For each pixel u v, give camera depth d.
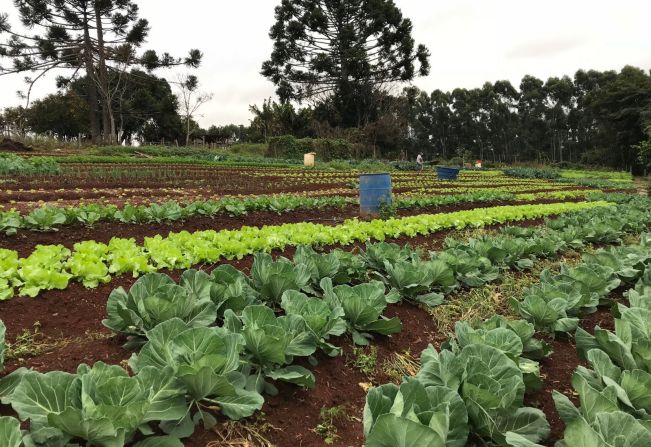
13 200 9.49
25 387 2.00
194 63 45.38
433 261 4.79
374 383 3.31
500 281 5.59
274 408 2.71
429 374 2.58
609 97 65.25
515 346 2.96
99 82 44.09
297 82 55.03
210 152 37.59
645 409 2.45
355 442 2.65
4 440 1.77
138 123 61.66
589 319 4.58
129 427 2.00
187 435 2.22
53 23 41.72
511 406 2.42
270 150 42.94
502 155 103.00
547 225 9.18
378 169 35.09
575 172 55.47
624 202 18.25
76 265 4.12
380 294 3.80
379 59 54.84
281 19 52.56
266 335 2.60
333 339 3.59
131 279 4.39
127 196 11.31
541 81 103.00
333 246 6.64
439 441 1.72
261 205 10.14
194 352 2.35
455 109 105.69
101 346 3.09
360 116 56.72
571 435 1.89
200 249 5.00
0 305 3.52
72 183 13.18
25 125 55.75
